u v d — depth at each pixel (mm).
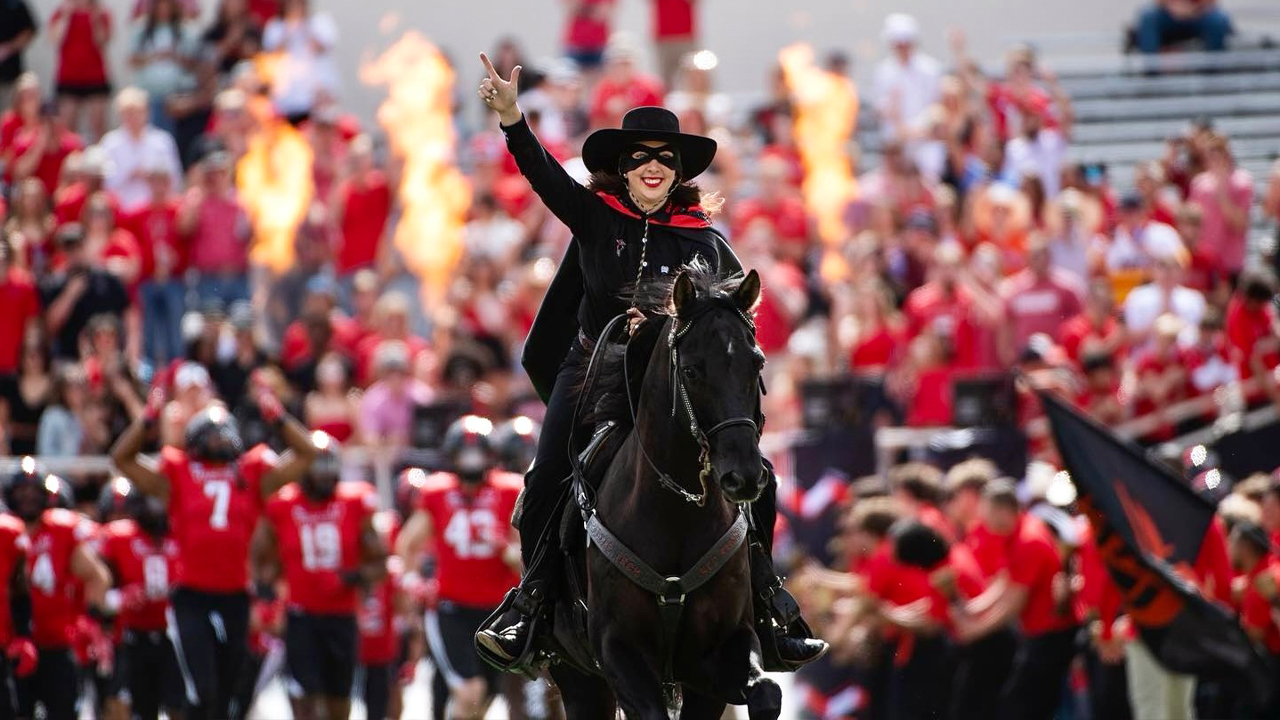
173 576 43562
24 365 52562
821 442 48656
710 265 24266
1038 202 60500
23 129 65438
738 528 22766
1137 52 75125
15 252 53250
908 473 44531
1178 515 40062
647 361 23047
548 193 23906
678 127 24562
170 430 47031
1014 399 48688
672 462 22156
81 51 72750
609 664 22562
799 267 60781
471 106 79250
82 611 43938
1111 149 72125
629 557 22578
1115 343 52969
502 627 24875
